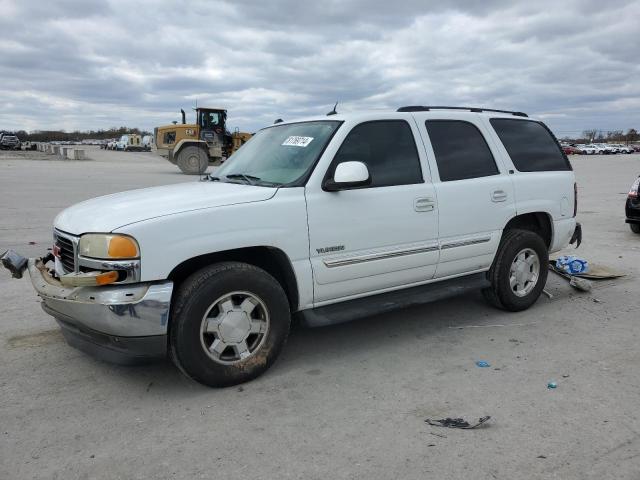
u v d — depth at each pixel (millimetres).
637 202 9766
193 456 2971
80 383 3875
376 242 4328
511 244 5254
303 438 3143
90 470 2848
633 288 6312
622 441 3070
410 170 4598
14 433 3209
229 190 4016
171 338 3609
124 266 3357
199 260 3814
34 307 5551
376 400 3611
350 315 4234
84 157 44500
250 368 3832
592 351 4430
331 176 4117
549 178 5621
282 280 4230
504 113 5645
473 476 2766
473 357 4340
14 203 13930
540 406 3496
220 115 28047
